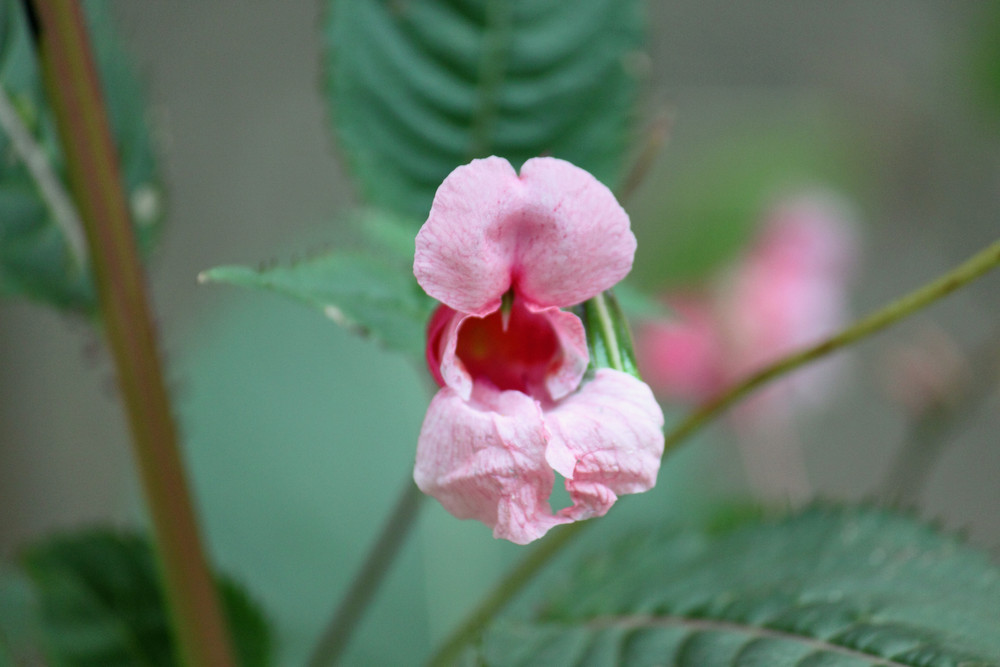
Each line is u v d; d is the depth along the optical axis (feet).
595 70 1.20
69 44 1.03
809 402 1.86
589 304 1.00
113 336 1.04
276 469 1.61
